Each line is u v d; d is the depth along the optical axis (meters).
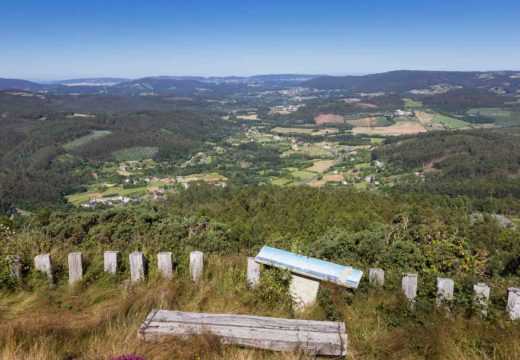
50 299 4.14
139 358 2.50
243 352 2.76
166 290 4.04
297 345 2.77
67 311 3.89
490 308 3.66
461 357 3.03
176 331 2.87
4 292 4.25
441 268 5.04
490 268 5.57
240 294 4.04
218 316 3.09
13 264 4.50
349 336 3.35
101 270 4.66
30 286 4.41
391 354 3.11
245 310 3.76
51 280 4.53
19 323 3.27
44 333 3.04
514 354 3.00
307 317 3.69
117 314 3.51
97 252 5.20
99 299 4.15
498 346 3.10
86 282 4.47
